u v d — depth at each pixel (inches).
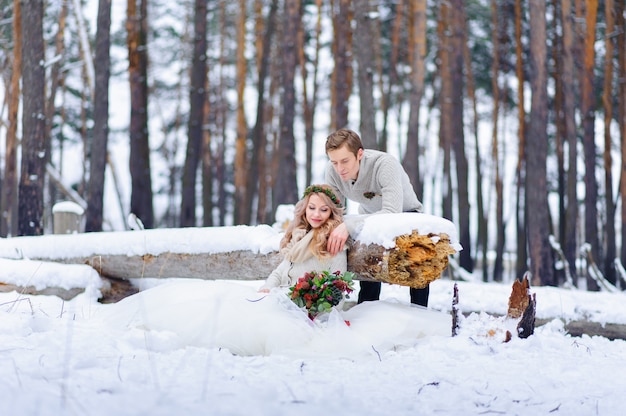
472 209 1079.6
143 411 78.0
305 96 759.7
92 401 83.7
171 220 1105.4
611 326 203.6
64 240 273.4
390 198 177.2
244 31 818.8
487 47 852.6
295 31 624.1
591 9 566.9
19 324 152.3
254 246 205.2
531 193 464.4
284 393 97.7
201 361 122.9
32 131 426.6
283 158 620.1
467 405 98.3
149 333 149.9
